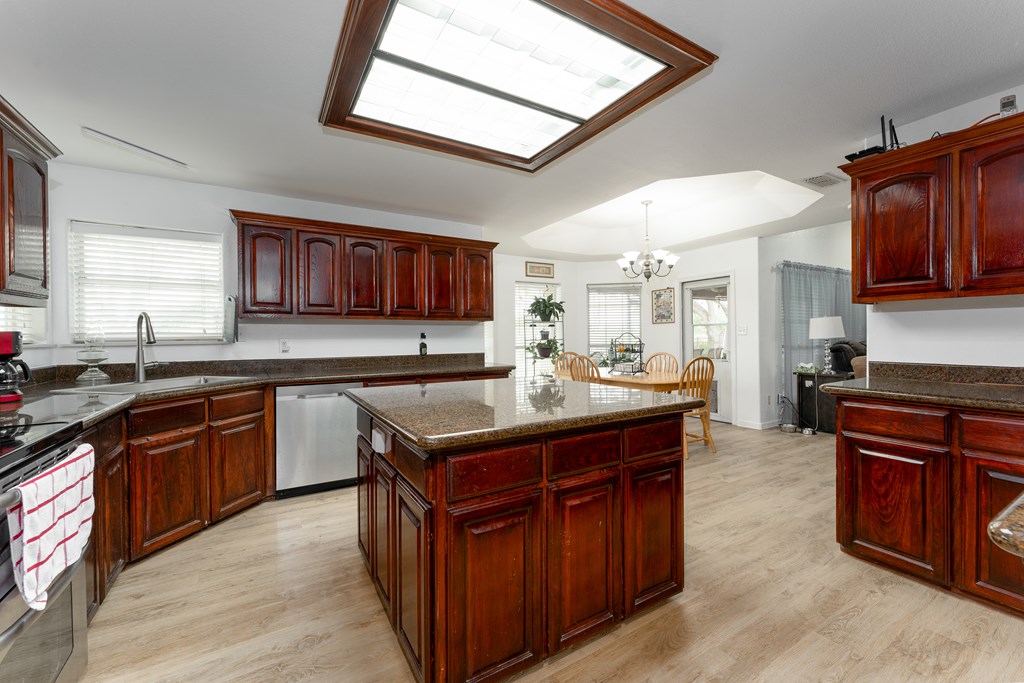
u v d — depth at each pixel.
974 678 1.50
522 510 1.48
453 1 1.49
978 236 2.02
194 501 2.59
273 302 3.50
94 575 1.86
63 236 3.07
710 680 1.50
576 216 5.65
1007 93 2.22
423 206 4.07
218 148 2.81
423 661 1.38
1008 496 1.80
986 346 2.34
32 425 1.50
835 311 6.39
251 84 2.09
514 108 2.18
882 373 2.72
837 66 2.00
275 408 3.24
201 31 1.72
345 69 1.83
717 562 2.27
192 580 2.15
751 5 1.61
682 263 6.22
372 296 3.88
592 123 2.29
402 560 1.58
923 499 2.03
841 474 2.34
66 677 1.41
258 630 1.78
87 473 1.40
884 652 1.63
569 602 1.58
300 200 3.86
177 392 2.46
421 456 1.38
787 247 5.90
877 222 2.34
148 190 3.32
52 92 2.15
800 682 1.49
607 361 6.22
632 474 1.73
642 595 1.79
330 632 1.77
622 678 1.51
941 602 1.92
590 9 1.55
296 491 3.30
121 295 3.27
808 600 1.94
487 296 4.46
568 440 1.56
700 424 5.76
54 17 1.63
